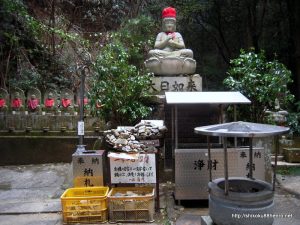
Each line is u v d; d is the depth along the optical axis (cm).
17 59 1050
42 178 684
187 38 1542
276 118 714
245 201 318
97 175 522
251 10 1416
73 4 1312
